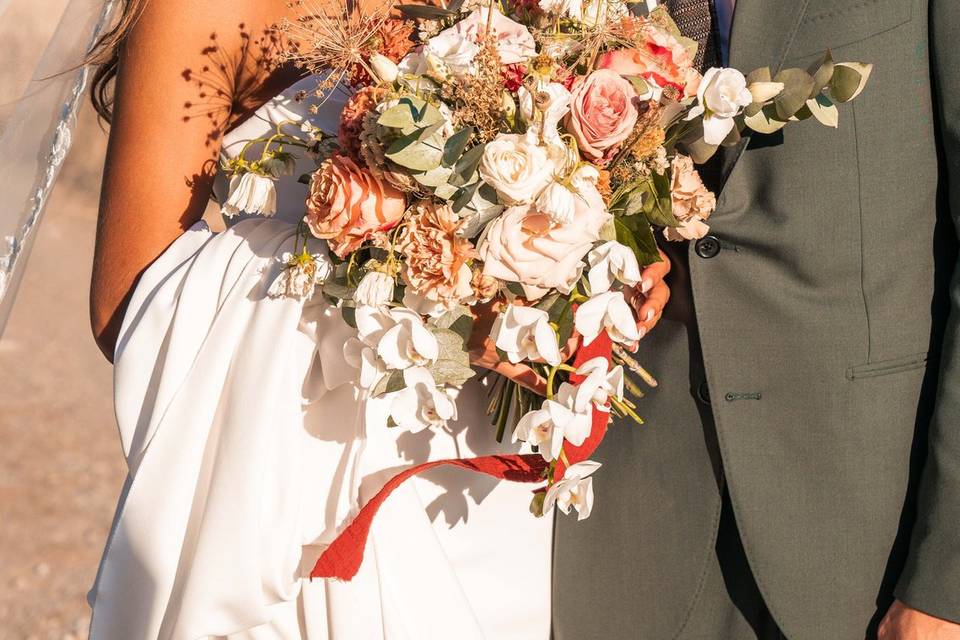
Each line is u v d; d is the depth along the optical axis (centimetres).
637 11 173
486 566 172
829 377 159
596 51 141
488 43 133
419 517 157
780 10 158
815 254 157
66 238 1040
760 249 161
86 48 170
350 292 140
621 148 140
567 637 179
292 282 140
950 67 151
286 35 163
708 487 170
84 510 477
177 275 155
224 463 144
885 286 157
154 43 157
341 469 154
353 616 152
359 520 143
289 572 146
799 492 161
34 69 172
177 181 159
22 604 391
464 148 130
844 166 155
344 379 149
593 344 147
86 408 612
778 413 162
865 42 154
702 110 141
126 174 159
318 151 146
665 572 173
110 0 168
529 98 131
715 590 173
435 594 155
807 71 151
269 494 145
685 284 171
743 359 164
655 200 143
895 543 161
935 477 152
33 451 535
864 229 155
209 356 149
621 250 135
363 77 142
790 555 161
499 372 153
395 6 156
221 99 161
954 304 153
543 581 180
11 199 171
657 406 174
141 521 148
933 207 158
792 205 157
